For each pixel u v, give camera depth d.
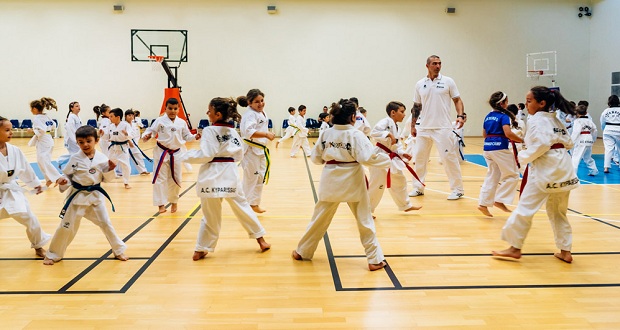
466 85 18.05
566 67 18.11
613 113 9.14
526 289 3.32
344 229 4.96
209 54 17.58
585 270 3.70
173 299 3.16
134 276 3.59
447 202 6.39
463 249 4.27
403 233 4.80
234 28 17.58
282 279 3.53
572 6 17.91
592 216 5.46
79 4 17.20
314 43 17.78
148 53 17.19
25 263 3.88
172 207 5.77
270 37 17.70
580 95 18.23
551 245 4.36
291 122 12.39
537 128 3.68
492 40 17.95
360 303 3.10
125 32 17.33
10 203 3.80
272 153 13.00
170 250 4.25
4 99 17.38
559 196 3.83
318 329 2.73
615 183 7.86
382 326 2.77
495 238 4.62
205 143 3.82
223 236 4.71
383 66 17.94
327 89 17.95
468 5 17.81
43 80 17.38
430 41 17.91
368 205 3.76
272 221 5.34
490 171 5.54
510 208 5.98
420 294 3.24
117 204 6.25
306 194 7.00
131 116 8.90
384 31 17.84
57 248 3.88
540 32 17.97
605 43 17.33
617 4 16.69
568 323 2.81
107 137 8.84
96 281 3.48
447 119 6.53
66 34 17.27
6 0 17.09
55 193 7.03
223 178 3.91
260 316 2.90
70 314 2.92
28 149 13.87
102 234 4.73
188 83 17.59
